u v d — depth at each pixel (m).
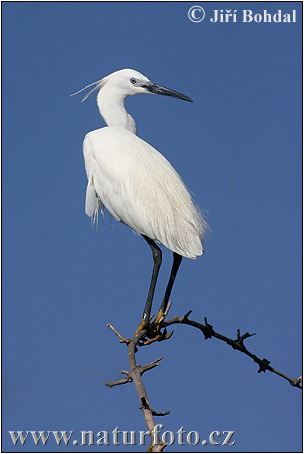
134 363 8.26
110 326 9.41
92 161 12.45
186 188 11.94
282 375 10.45
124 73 13.64
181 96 13.50
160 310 10.62
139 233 11.74
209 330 10.30
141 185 11.73
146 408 7.32
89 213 12.70
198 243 11.39
